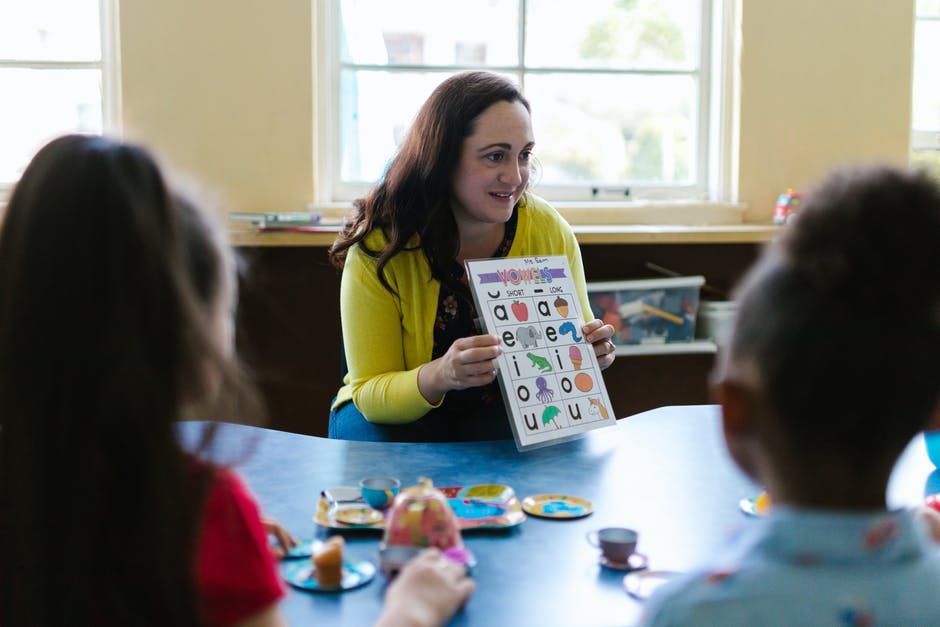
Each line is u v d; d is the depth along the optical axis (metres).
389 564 1.08
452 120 1.87
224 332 0.86
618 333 2.75
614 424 1.71
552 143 2.96
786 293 0.71
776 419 0.71
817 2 2.90
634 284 2.74
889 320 0.68
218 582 0.83
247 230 2.55
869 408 0.68
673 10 2.96
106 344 0.74
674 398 3.07
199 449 0.83
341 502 1.32
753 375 0.72
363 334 1.93
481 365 1.63
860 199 0.71
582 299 2.07
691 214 2.95
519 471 1.49
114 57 2.67
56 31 2.68
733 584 0.72
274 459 1.53
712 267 3.01
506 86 1.92
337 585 1.07
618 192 2.98
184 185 0.86
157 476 0.76
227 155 2.69
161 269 0.76
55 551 0.77
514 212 2.04
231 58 2.66
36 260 0.75
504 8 2.87
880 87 2.96
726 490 1.40
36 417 0.76
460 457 1.57
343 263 2.07
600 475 1.47
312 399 2.87
